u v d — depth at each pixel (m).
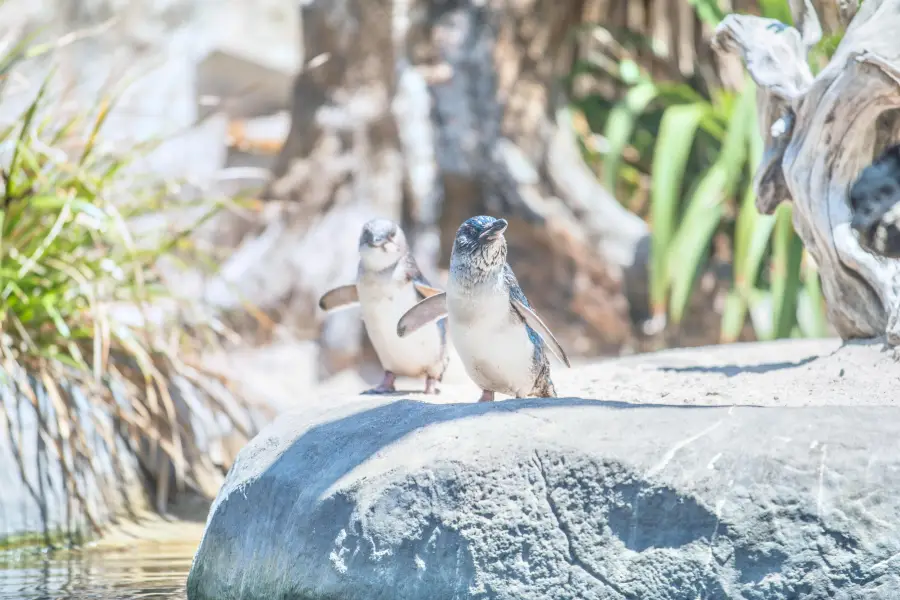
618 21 20.86
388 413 6.55
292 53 24.69
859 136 7.99
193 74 23.45
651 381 8.27
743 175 17.42
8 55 11.74
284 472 6.44
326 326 16.34
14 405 10.20
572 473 5.42
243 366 15.49
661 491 5.27
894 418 5.42
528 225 18.09
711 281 18.83
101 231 10.84
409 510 5.62
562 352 6.50
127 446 10.88
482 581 5.37
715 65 20.59
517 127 18.28
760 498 5.18
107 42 22.84
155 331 11.49
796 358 9.29
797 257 15.09
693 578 5.15
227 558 6.61
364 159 17.08
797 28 8.77
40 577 7.84
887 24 7.73
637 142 20.89
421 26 17.66
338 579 5.69
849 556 5.06
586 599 5.23
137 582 7.59
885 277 7.89
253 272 16.75
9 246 10.64
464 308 6.56
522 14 18.30
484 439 5.71
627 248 18.03
